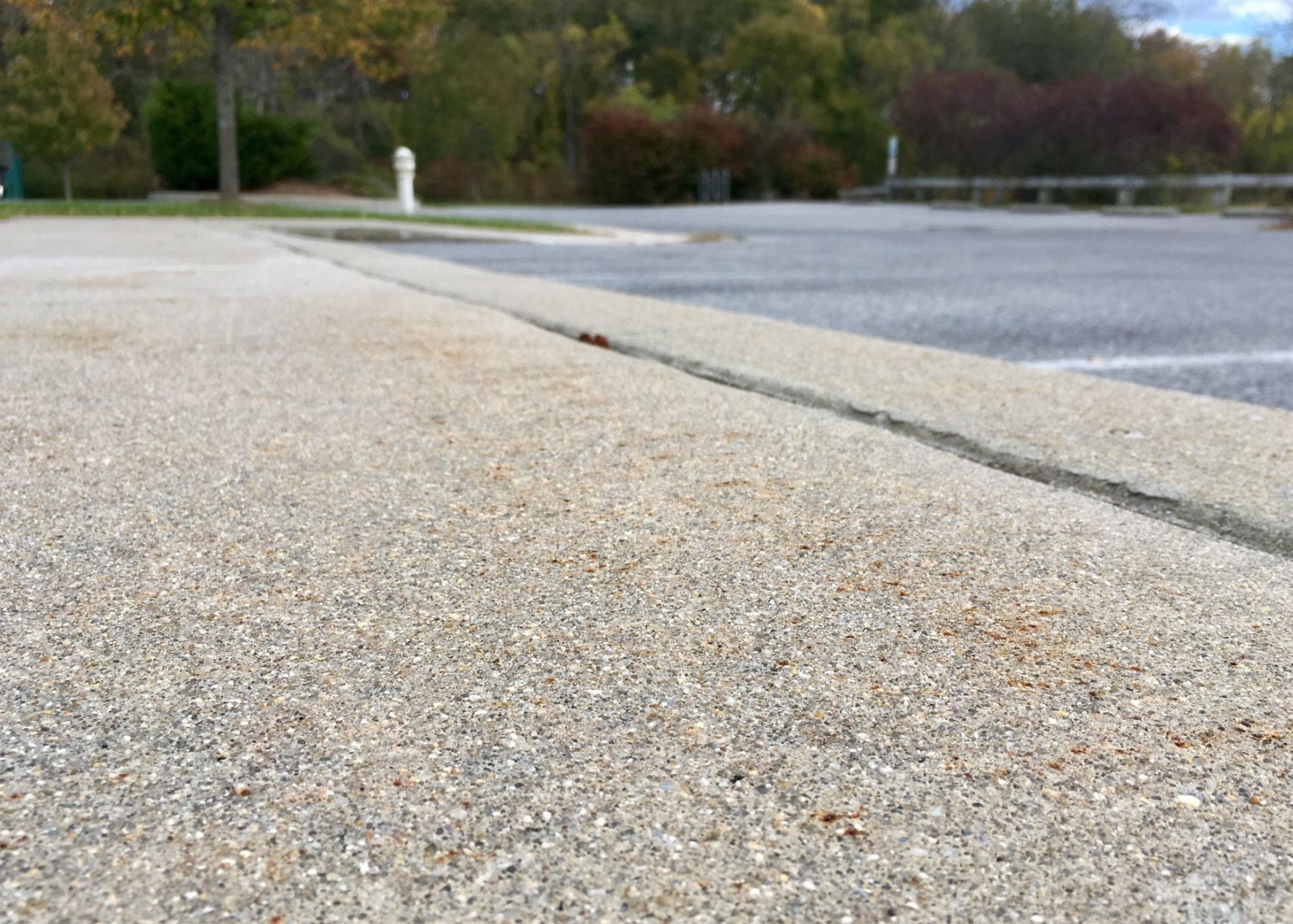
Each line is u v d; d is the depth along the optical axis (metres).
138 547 1.50
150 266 6.54
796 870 0.81
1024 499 1.74
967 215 21.97
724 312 4.22
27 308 4.15
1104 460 1.97
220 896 0.77
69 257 7.24
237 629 1.23
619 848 0.83
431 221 14.70
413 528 1.58
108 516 1.63
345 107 35.44
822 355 3.17
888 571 1.42
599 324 3.79
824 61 44.16
